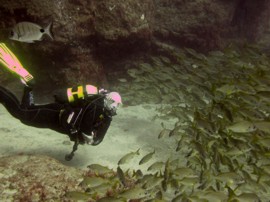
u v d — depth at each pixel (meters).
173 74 3.66
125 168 2.62
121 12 4.05
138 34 4.27
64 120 2.11
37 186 1.89
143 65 3.86
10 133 2.89
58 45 3.56
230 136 2.12
